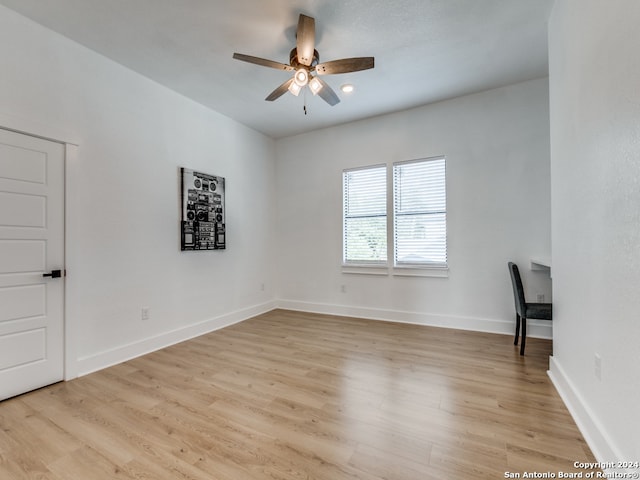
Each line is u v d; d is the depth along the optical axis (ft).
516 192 11.81
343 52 9.45
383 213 14.62
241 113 13.82
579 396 6.10
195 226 12.33
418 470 4.97
